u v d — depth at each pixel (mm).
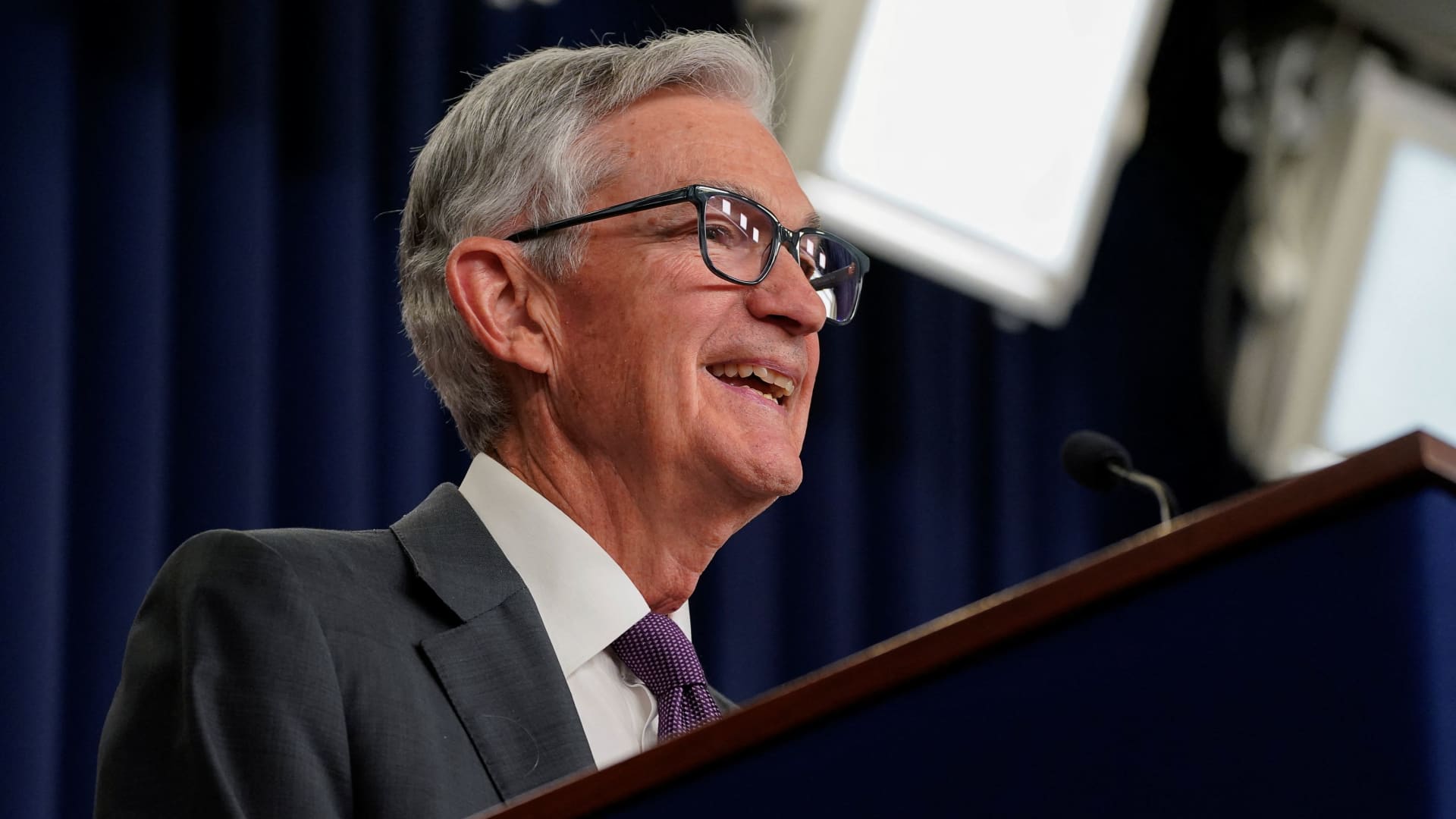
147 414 4387
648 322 2719
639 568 2715
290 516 4672
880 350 6617
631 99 2904
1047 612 1276
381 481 4910
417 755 2170
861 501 6426
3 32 4375
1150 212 7547
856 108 5785
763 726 1339
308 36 5031
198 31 4809
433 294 2900
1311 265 7402
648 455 2691
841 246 2971
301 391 4773
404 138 5156
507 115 2898
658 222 2785
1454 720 1122
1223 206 7730
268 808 2029
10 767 3934
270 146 4789
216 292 4625
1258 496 1212
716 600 5855
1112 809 1219
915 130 5949
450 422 5180
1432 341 7559
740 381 2809
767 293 2768
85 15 4582
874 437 6539
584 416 2734
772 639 5941
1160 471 7344
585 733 2314
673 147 2854
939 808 1273
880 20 5805
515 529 2619
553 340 2773
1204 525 1230
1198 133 7711
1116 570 1260
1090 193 6449
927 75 5953
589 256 2779
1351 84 7453
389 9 5234
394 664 2254
